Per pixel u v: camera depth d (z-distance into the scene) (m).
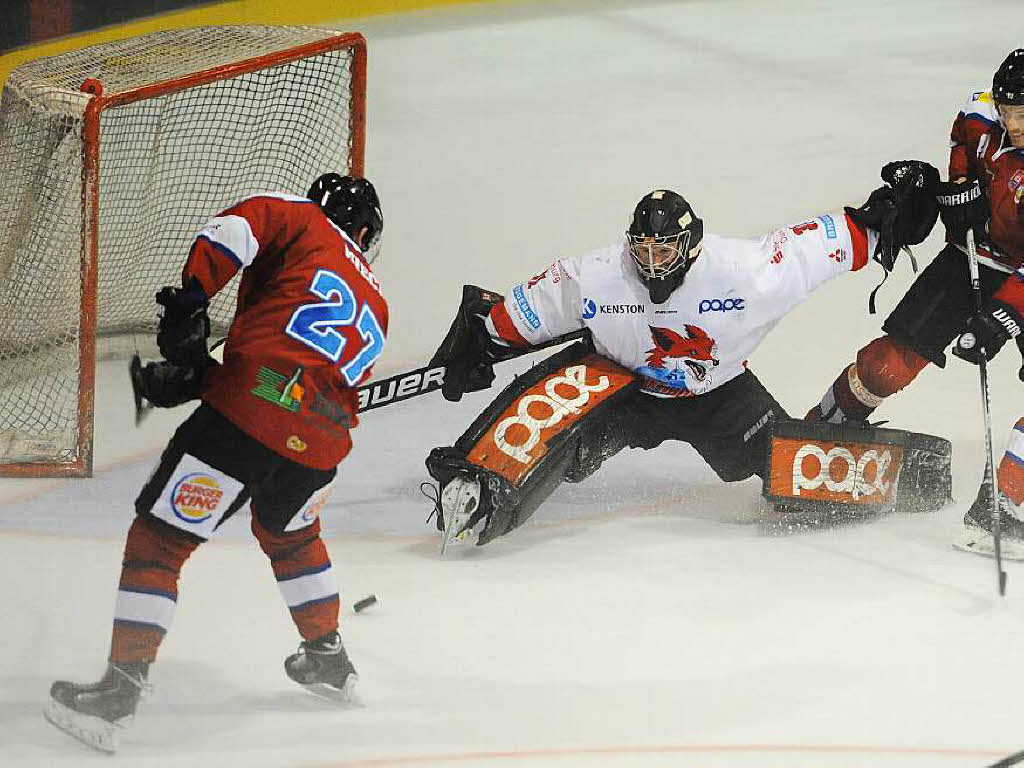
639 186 31.66
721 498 18.39
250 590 15.43
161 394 12.01
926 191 16.81
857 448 16.78
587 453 16.83
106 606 14.98
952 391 21.48
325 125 24.50
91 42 39.59
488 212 30.44
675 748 12.08
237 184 25.08
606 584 15.55
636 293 16.23
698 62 41.50
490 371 17.62
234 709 12.80
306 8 44.84
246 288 12.52
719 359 16.53
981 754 11.93
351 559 16.36
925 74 39.16
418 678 13.41
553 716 12.65
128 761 11.82
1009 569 15.90
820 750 12.02
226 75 21.50
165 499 11.92
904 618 14.64
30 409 20.86
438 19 47.19
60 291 20.91
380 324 12.66
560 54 42.84
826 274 16.52
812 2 48.22
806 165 32.34
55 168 20.06
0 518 17.48
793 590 15.34
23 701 12.84
